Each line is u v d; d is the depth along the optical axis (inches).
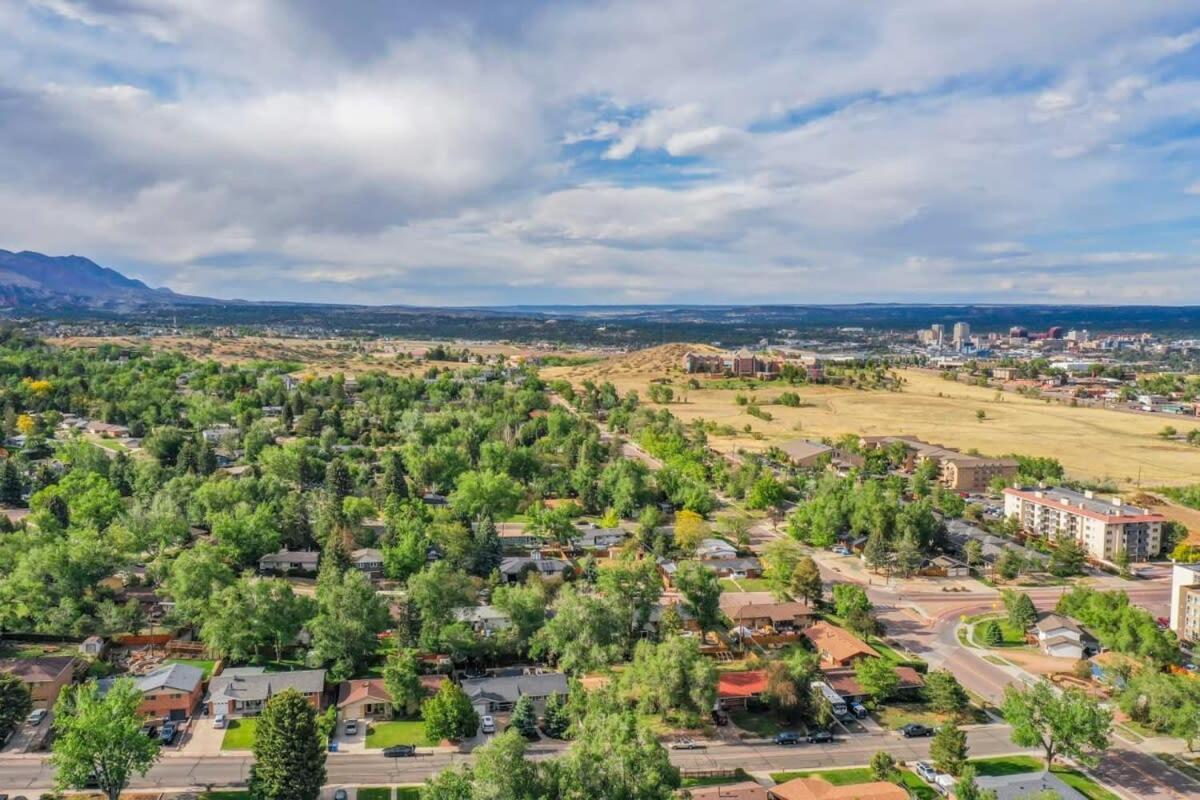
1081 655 7180.1
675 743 5620.1
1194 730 5536.4
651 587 7190.0
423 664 6486.2
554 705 5767.7
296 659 6599.4
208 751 5290.4
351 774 5113.2
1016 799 4717.0
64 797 4704.7
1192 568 7751.0
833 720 5994.1
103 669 6254.9
